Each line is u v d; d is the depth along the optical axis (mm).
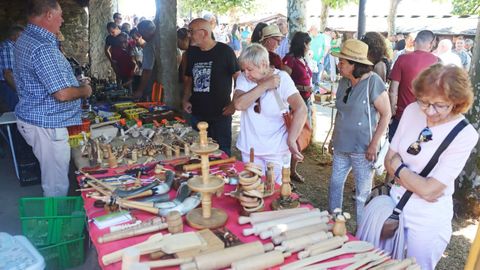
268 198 1996
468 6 14117
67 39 10820
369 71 2875
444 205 1767
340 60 2904
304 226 1639
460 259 3186
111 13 9336
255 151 2588
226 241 1537
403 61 3738
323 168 5340
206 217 1709
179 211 1775
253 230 1618
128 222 1722
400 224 1825
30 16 2691
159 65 5199
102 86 5297
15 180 4488
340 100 3080
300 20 5816
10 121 3902
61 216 2641
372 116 2932
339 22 22734
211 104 3840
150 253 1428
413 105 1838
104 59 9367
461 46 8477
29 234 2596
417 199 1786
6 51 4707
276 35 3877
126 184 2125
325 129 7453
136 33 8062
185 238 1470
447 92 1527
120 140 2969
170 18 5109
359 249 1538
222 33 18375
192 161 2438
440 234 1778
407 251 1846
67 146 3016
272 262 1401
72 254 2713
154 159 2590
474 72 3748
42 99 2832
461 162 1649
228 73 3830
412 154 1755
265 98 2492
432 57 3674
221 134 3951
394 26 14211
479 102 3684
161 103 4371
